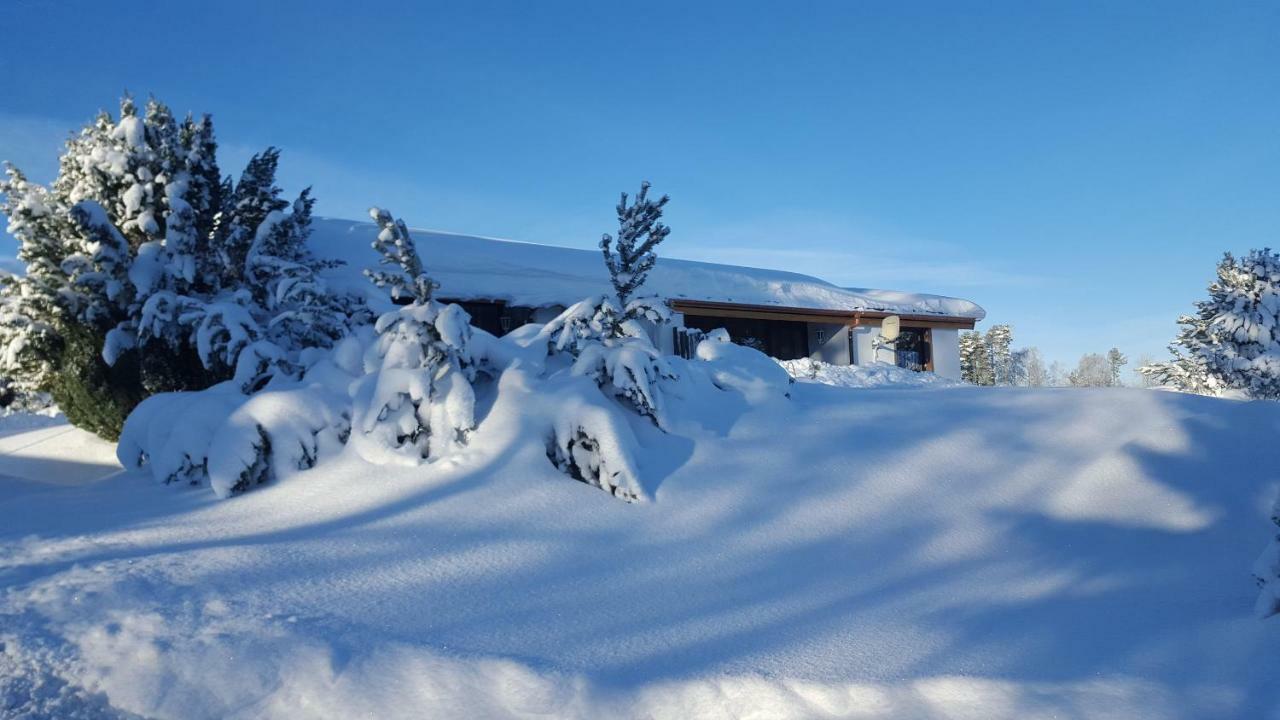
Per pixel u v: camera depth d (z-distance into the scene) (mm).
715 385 8906
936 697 4027
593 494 7000
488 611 4988
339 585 5176
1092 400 9211
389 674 4105
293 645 4258
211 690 3975
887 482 7555
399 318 7656
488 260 18297
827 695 4008
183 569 5281
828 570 6062
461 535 6125
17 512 6887
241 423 7422
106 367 10500
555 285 18453
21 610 4582
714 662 4438
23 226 10312
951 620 5145
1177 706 3912
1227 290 20312
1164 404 8867
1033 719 3803
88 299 10281
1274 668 4262
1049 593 5691
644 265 8656
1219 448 7867
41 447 11250
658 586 5617
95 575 5102
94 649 4211
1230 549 6422
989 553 6484
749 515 6848
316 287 9680
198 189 11172
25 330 10492
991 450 8219
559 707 3941
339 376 8250
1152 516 7117
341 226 16891
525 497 6785
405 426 7430
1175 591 5664
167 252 10414
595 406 7352
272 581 5160
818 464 7762
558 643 4613
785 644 4727
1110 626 5023
